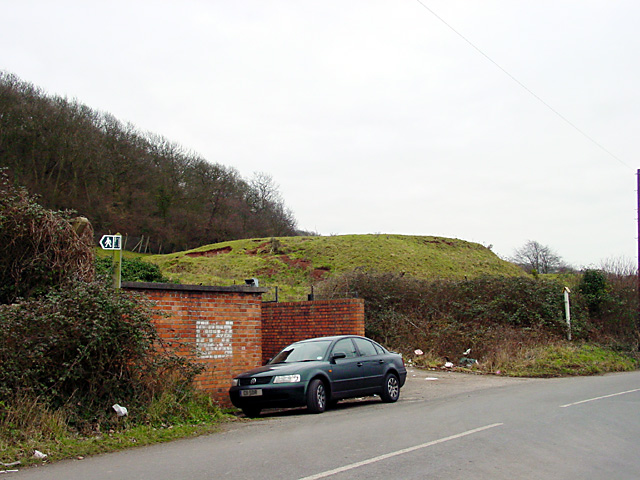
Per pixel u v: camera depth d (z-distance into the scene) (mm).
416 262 48969
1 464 6637
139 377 9711
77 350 8766
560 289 26562
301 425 9602
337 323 17109
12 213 11008
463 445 7367
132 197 60969
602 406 11000
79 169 52531
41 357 8398
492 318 25469
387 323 25656
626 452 6953
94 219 53656
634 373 20219
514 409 10703
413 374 19844
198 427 9477
